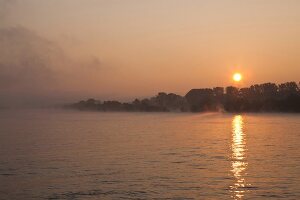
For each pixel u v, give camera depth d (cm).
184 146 8894
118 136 11900
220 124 19362
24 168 5716
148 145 9119
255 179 4934
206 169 5641
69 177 5047
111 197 4122
